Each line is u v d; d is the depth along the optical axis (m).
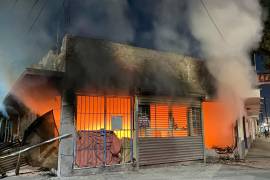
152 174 8.92
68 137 8.82
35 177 8.36
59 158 8.56
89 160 9.11
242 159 13.13
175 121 11.45
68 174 8.57
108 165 9.34
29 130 10.21
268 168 10.25
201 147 11.98
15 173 8.77
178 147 11.16
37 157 9.84
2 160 9.17
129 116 10.37
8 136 14.61
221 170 9.73
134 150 10.04
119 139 9.95
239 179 7.97
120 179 8.07
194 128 12.00
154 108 10.92
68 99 9.00
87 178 8.24
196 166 10.75
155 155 10.41
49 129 9.51
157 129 10.82
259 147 21.70
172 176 8.53
